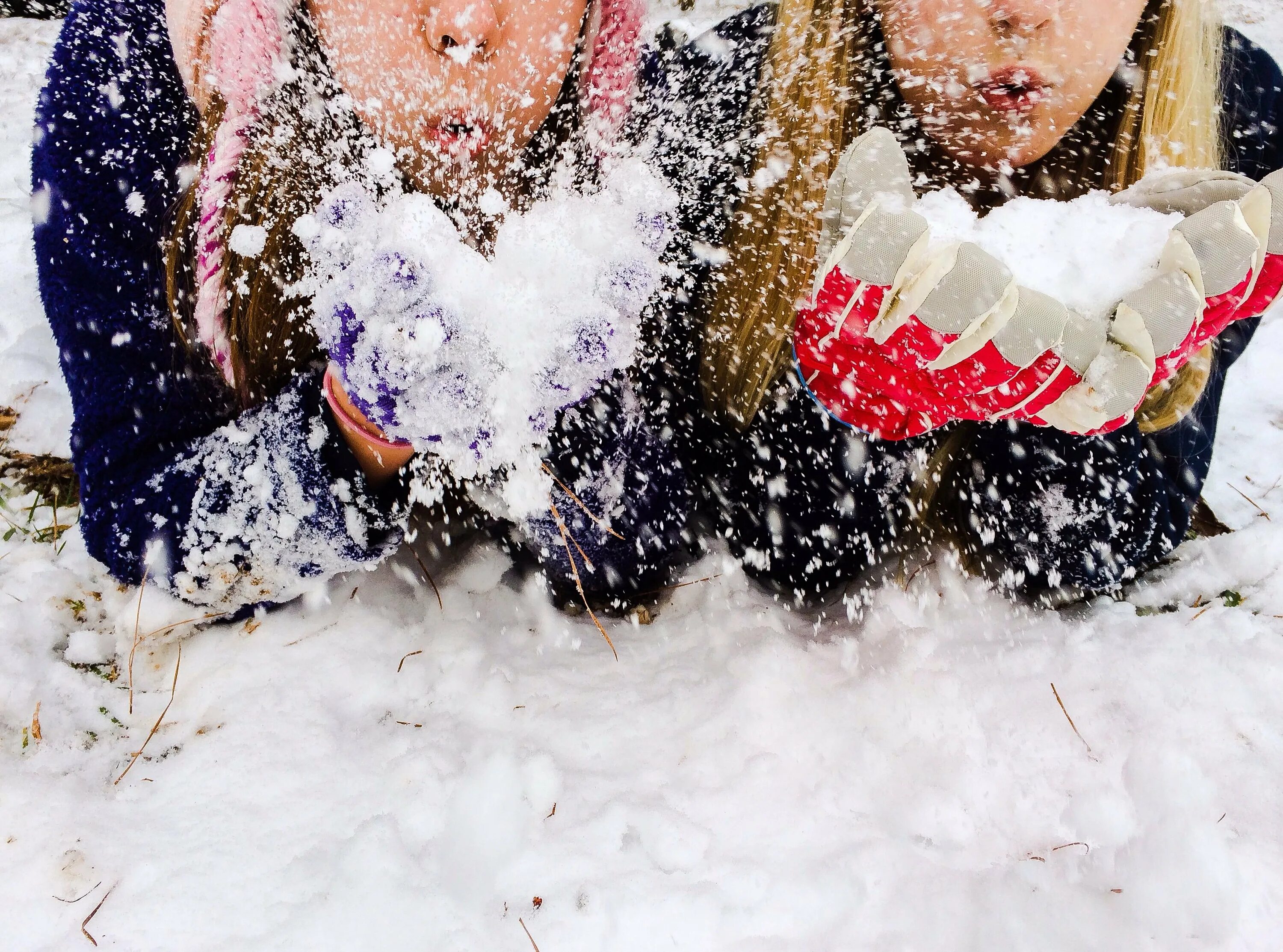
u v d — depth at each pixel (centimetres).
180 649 113
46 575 121
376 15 92
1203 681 101
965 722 100
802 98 109
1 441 149
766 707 104
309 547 105
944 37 99
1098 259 74
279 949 75
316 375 108
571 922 78
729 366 121
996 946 76
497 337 92
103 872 82
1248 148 132
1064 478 119
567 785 94
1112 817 84
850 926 79
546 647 122
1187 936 74
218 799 91
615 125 116
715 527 144
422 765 95
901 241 70
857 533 129
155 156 107
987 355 71
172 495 102
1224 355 128
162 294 108
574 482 122
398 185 107
